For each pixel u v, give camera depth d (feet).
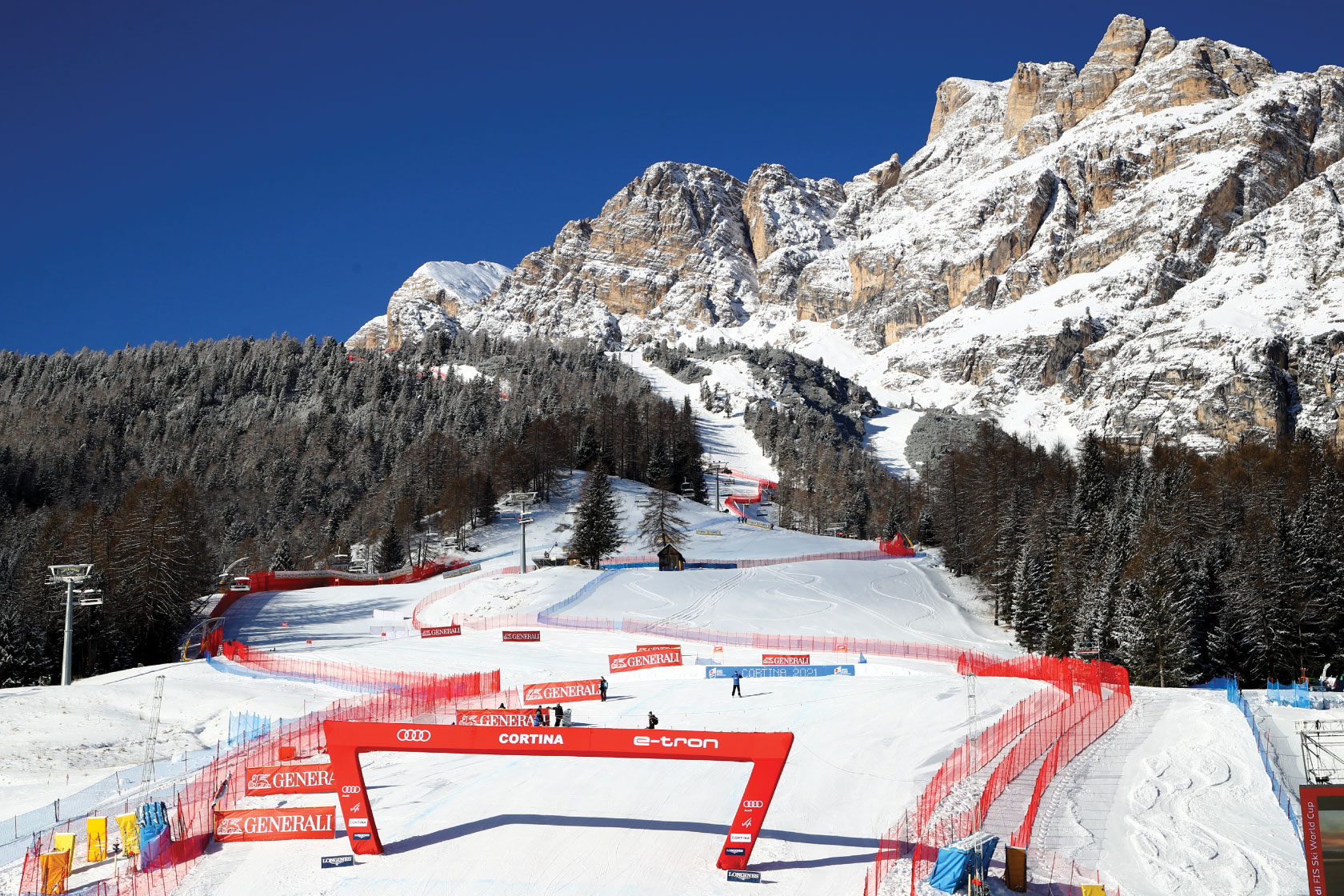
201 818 124.88
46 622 280.72
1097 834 116.98
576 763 150.20
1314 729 163.32
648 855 111.55
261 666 240.12
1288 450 558.97
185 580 335.67
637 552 462.19
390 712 185.37
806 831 119.34
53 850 109.60
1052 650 290.76
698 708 189.26
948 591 392.06
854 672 225.35
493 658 255.50
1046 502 387.55
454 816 124.98
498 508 552.82
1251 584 275.18
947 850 100.17
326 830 117.29
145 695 198.80
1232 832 118.73
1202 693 202.49
